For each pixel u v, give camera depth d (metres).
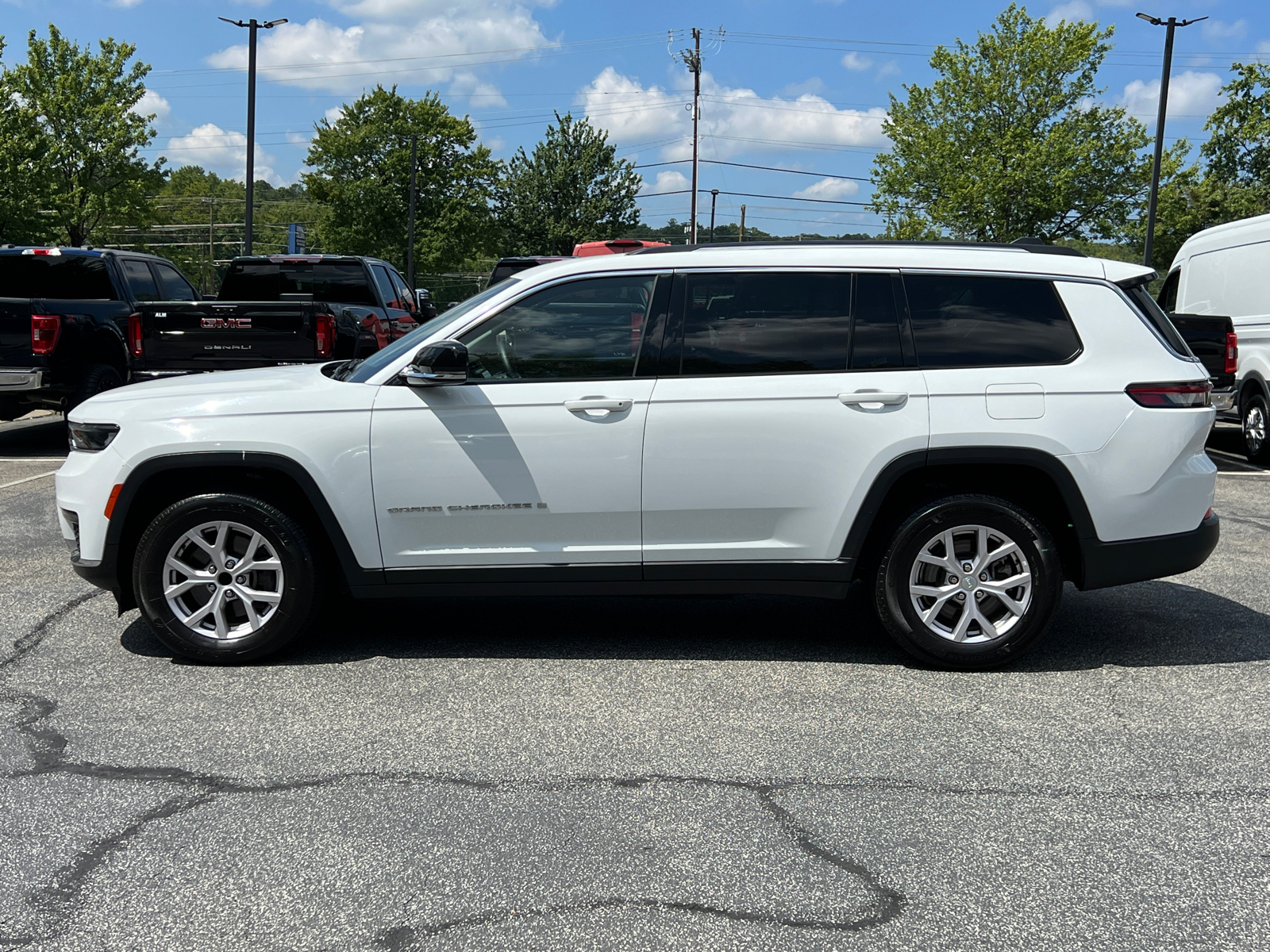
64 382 10.49
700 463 4.41
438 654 4.73
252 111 27.86
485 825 3.13
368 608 5.51
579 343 4.47
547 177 63.34
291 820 3.16
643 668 4.57
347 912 2.66
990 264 4.52
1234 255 12.02
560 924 2.61
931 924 2.62
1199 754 3.67
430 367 4.29
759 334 4.46
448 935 2.56
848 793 3.36
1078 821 3.17
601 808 3.25
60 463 10.49
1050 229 41.69
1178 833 3.10
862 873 2.87
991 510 4.40
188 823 3.13
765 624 5.23
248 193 28.06
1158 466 4.40
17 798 3.29
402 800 3.30
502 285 4.60
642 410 4.39
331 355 9.51
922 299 4.48
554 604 5.60
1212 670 4.57
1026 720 3.98
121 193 37.47
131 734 3.81
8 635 4.98
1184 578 6.23
